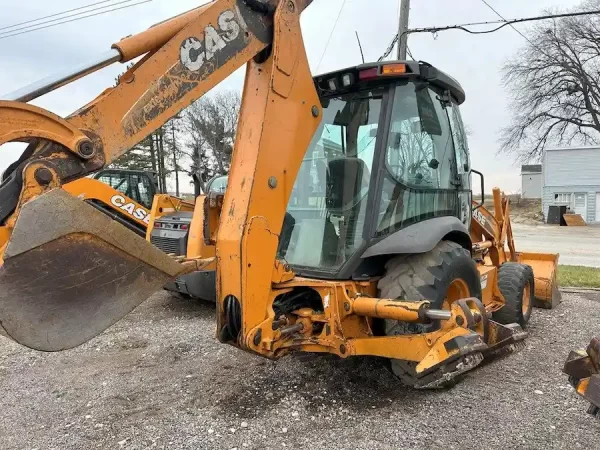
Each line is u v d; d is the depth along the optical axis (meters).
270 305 3.25
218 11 2.88
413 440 3.10
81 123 2.39
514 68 30.77
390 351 3.37
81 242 2.32
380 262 3.88
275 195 3.19
